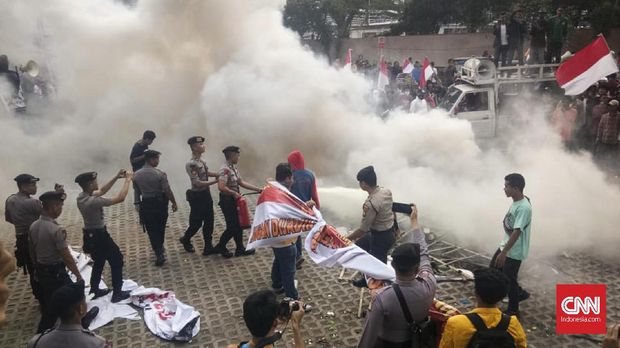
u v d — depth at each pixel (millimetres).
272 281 5488
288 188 5203
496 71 11344
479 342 2500
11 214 4902
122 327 4844
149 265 6254
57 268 4430
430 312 3033
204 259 6402
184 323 4680
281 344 4449
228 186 6191
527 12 19766
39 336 2719
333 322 4820
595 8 19781
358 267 3938
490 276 2623
